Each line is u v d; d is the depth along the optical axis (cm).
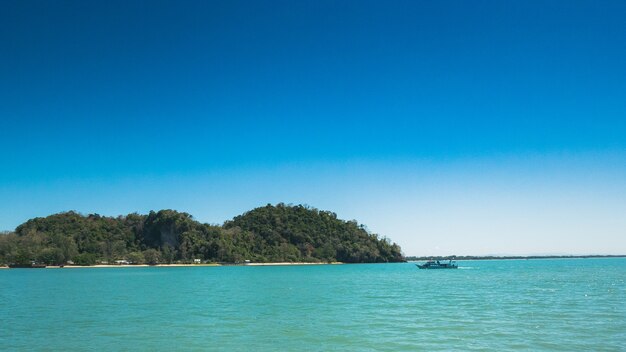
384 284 10338
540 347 3319
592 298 6631
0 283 11031
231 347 3447
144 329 4203
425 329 4081
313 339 3694
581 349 3250
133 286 9912
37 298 7194
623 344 3400
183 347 3466
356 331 4019
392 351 3259
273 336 3831
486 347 3338
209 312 5347
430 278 12950
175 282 11356
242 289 8944
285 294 7769
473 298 6812
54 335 3956
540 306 5675
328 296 7338
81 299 7006
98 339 3775
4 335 3978
